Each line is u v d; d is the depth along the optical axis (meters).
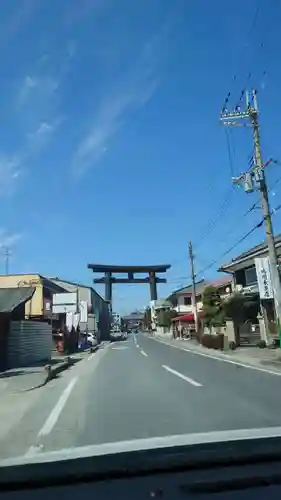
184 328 66.94
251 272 36.41
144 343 56.50
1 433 8.54
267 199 22.75
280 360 20.53
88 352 41.28
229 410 9.61
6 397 13.47
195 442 3.97
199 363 22.36
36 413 10.66
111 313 135.62
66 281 80.69
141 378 16.66
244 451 3.68
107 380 16.69
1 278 47.88
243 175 23.39
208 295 43.66
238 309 33.94
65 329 40.56
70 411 10.64
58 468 3.43
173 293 89.12
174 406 10.37
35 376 19.05
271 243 22.41
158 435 7.55
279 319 22.33
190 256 53.34
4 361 22.48
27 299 24.02
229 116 23.34
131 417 9.30
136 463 3.49
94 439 7.57
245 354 26.31
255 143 23.23
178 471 3.54
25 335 26.03
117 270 112.12
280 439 3.99
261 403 10.40
